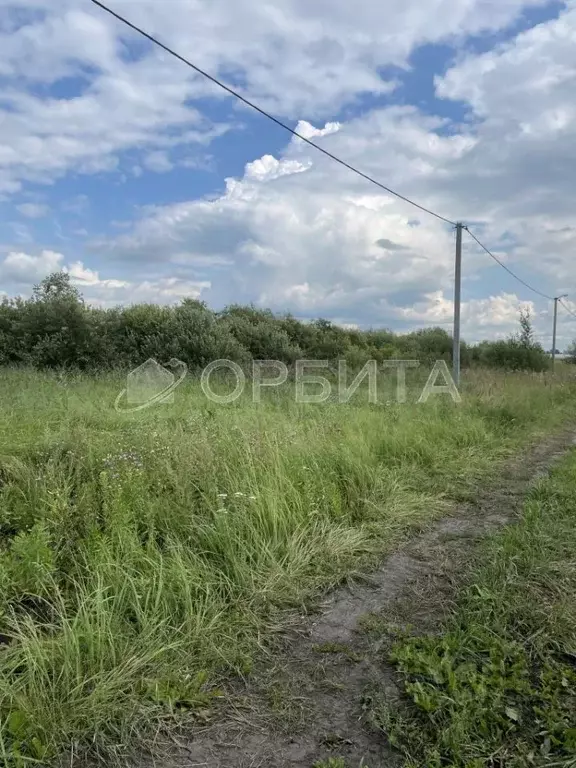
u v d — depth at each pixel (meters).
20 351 14.03
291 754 2.28
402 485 6.00
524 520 4.95
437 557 4.32
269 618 3.32
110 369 13.35
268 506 4.34
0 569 3.21
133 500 4.13
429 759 2.20
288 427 6.80
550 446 9.28
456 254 13.91
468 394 12.28
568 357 51.78
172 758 2.24
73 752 2.22
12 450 5.08
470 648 2.98
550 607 3.40
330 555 4.13
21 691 2.41
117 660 2.72
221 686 2.70
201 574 3.55
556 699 2.56
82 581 3.35
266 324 20.00
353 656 2.96
